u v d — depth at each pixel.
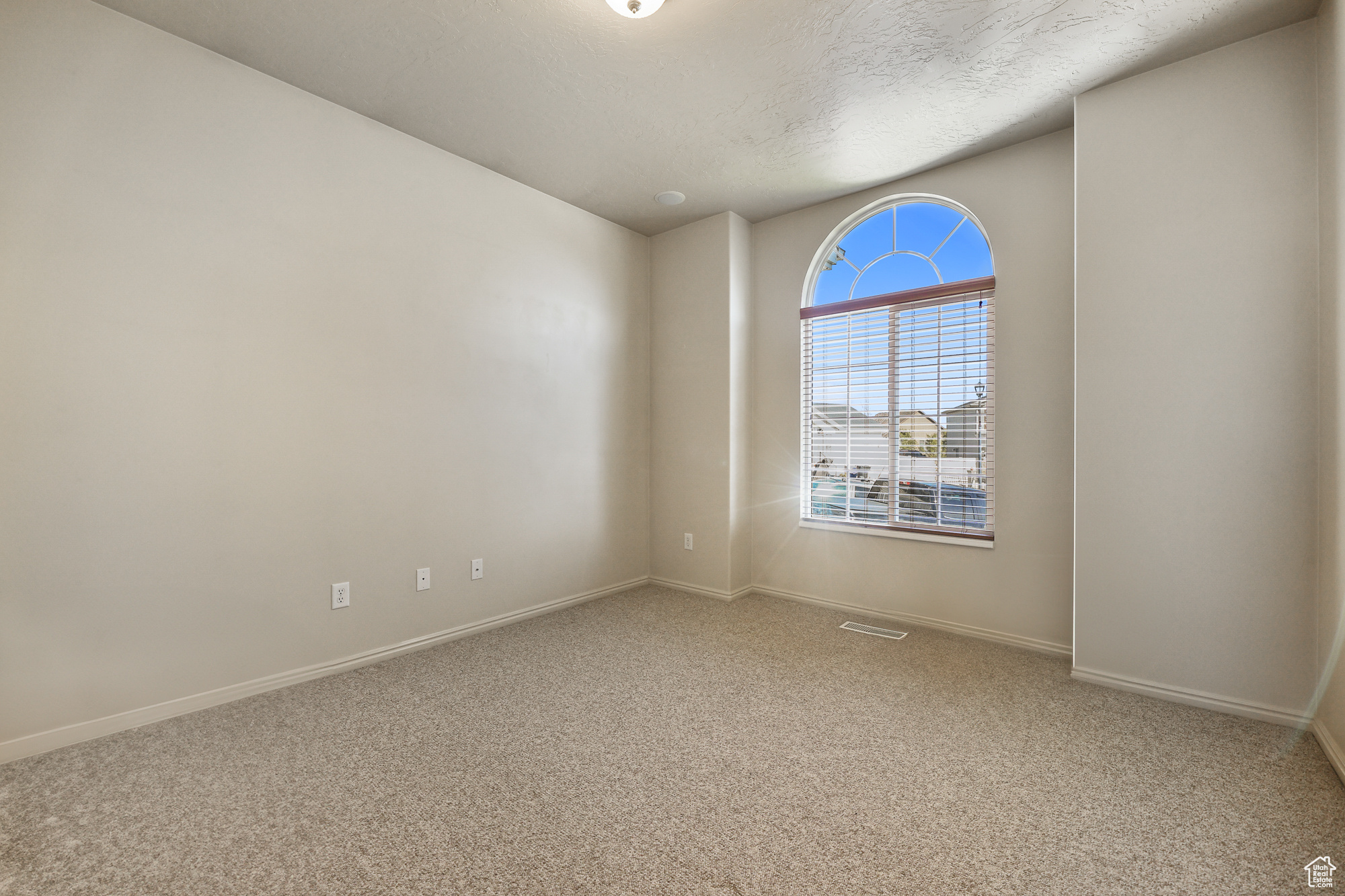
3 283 1.81
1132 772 1.81
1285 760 1.87
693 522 3.98
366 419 2.68
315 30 2.08
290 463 2.44
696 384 3.96
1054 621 2.87
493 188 3.20
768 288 3.92
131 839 1.49
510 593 3.31
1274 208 2.11
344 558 2.61
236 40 2.15
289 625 2.44
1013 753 1.93
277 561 2.40
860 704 2.29
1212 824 1.56
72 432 1.93
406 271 2.81
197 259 2.18
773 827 1.54
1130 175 2.37
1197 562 2.26
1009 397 2.99
